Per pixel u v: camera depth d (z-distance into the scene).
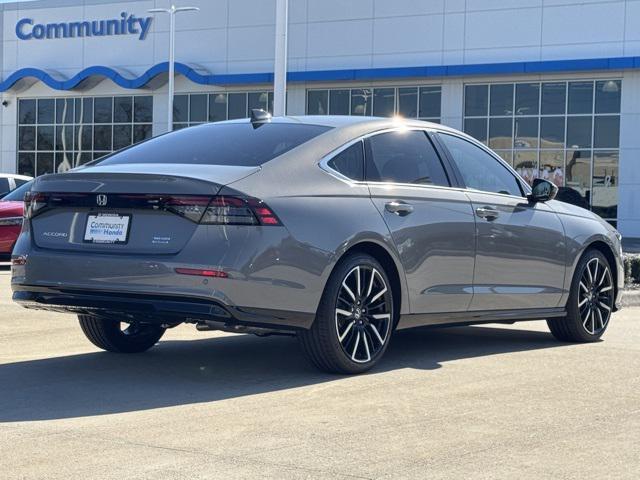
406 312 6.50
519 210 7.40
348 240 6.00
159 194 5.62
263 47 36.94
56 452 4.35
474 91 33.53
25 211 6.17
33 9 41.16
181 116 38.41
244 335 8.15
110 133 39.72
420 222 6.53
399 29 34.50
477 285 6.98
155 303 5.59
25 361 6.72
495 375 6.36
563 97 32.28
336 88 35.66
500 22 33.03
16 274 6.08
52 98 40.81
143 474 4.02
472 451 4.44
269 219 5.67
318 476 4.02
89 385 5.88
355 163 6.36
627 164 31.48
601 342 8.12
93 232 5.85
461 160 7.17
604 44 31.67
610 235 8.29
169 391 5.72
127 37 39.41
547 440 4.66
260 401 5.45
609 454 4.43
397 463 4.22
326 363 6.11
